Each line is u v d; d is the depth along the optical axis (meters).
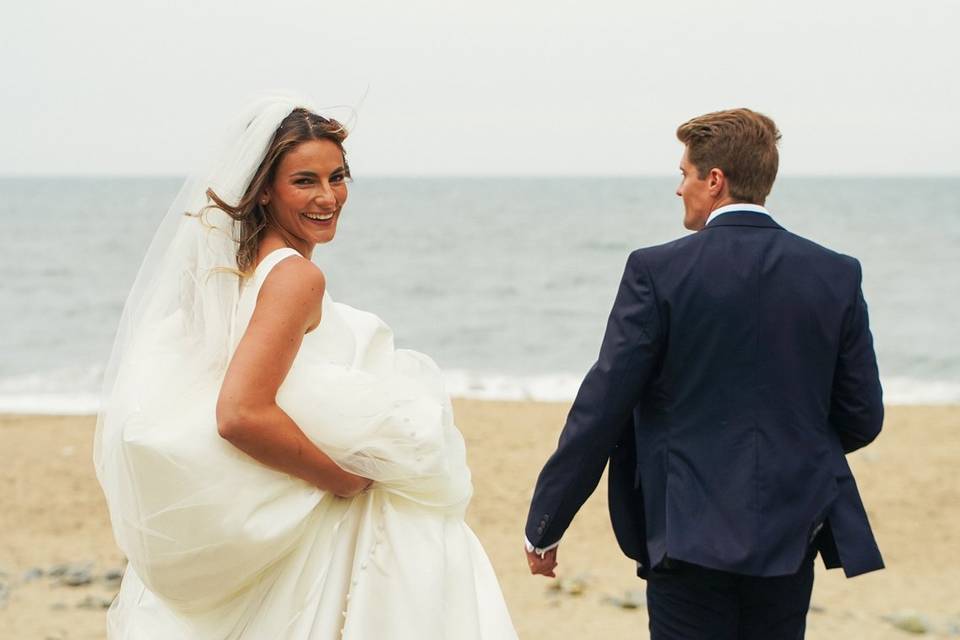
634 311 3.01
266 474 2.55
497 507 8.62
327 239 2.79
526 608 6.14
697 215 3.20
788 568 2.89
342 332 2.78
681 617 3.03
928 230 57.94
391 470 2.66
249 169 2.69
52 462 10.32
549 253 44.88
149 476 2.46
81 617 5.88
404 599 2.64
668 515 2.97
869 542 2.97
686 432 3.00
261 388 2.50
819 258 3.05
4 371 18.80
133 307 2.80
